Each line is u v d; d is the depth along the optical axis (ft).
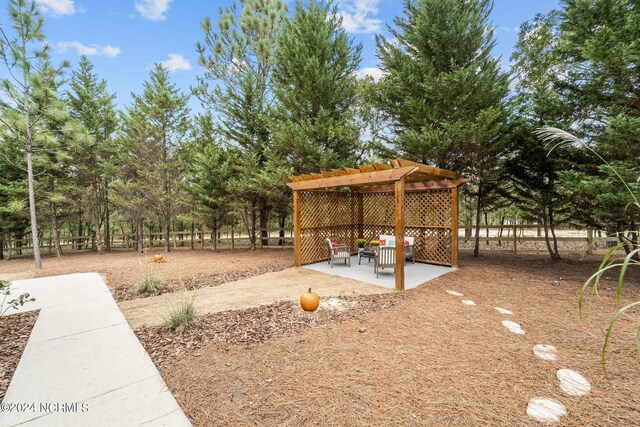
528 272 22.20
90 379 8.20
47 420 6.48
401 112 26.91
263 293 17.70
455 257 24.50
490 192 30.35
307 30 29.12
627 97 17.31
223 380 8.29
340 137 30.96
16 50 26.30
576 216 23.77
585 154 19.90
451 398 7.36
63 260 36.27
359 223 33.63
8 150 37.27
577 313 13.15
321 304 15.10
